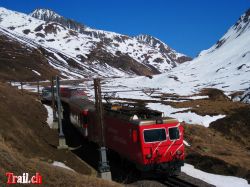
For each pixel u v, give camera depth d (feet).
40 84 481.05
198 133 142.61
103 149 77.46
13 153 57.36
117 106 93.61
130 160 78.13
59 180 54.44
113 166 88.38
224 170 85.56
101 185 58.29
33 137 95.50
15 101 144.15
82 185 55.36
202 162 91.30
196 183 71.20
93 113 103.35
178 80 607.37
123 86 514.27
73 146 113.50
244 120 168.14
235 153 121.19
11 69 573.33
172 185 69.87
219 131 163.84
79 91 193.16
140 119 74.49
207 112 194.59
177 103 233.76
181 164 75.66
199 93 361.71
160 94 349.61
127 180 75.46
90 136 108.17
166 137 73.87
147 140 72.38
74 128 143.95
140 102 249.14
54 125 140.67
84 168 84.94
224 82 515.09
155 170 73.97
